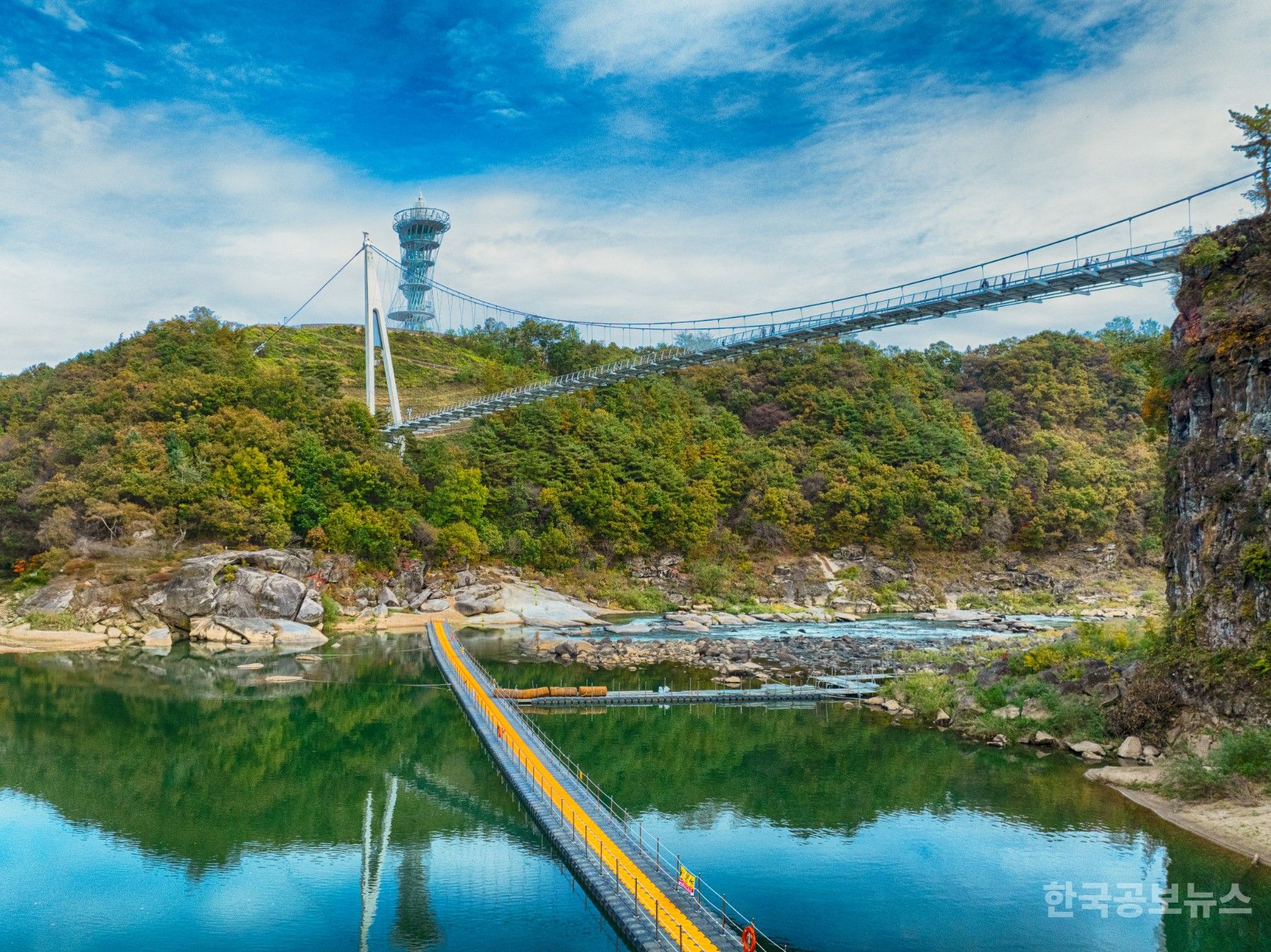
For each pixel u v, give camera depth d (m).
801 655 86.50
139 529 95.25
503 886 36.94
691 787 48.62
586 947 31.67
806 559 137.88
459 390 178.38
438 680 76.69
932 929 32.53
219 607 93.88
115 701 69.31
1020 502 149.75
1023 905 34.34
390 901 35.69
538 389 131.75
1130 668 54.59
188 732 61.56
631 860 36.91
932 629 107.12
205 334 136.50
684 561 133.12
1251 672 44.91
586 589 122.19
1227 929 32.22
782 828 42.50
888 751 54.81
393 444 130.25
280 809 47.12
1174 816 42.22
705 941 29.59
